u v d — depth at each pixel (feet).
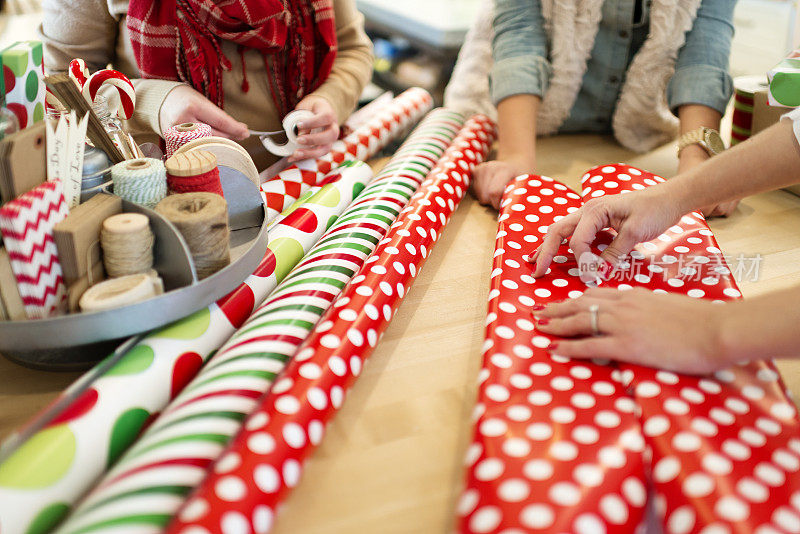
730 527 1.57
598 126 4.94
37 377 2.43
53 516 1.73
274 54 4.12
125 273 2.29
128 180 2.40
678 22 4.13
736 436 1.85
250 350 2.25
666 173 4.20
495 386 2.12
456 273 3.14
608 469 1.78
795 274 3.03
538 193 3.47
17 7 7.98
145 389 2.08
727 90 4.14
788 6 5.78
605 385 2.13
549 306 2.47
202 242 2.36
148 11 3.67
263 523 1.67
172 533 1.53
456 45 8.02
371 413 2.23
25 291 2.14
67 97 2.40
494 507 1.66
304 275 2.74
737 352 1.96
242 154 2.82
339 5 4.68
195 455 1.81
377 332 2.45
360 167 3.89
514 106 4.28
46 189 2.14
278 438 1.84
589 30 4.32
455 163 3.85
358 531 1.77
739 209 3.73
